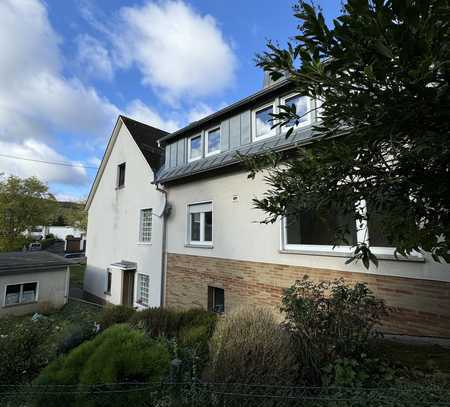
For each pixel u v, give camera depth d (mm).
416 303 4145
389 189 1666
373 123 1453
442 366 3035
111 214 13688
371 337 3373
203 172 8250
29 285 13602
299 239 5906
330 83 1486
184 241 9008
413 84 1208
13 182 20906
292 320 3375
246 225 7020
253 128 7461
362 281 4785
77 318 11414
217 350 3088
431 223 1493
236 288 7062
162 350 3611
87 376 3205
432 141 1276
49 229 42500
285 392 2643
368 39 1206
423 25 1111
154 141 13570
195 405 2814
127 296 11648
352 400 2393
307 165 2002
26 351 5293
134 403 3049
